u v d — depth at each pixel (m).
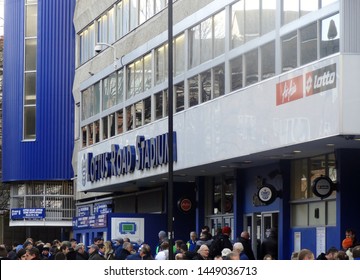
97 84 44.12
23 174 56.69
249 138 26.30
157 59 35.84
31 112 57.09
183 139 31.81
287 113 23.97
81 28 51.12
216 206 35.44
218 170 32.78
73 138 55.03
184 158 31.67
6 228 66.50
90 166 43.34
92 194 50.75
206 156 29.62
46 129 55.78
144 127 36.44
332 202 25.80
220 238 25.38
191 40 32.09
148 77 36.72
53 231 62.84
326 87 21.97
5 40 59.47
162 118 34.50
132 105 38.66
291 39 24.55
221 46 29.36
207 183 36.31
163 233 29.19
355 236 24.06
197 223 36.31
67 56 55.47
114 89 41.34
